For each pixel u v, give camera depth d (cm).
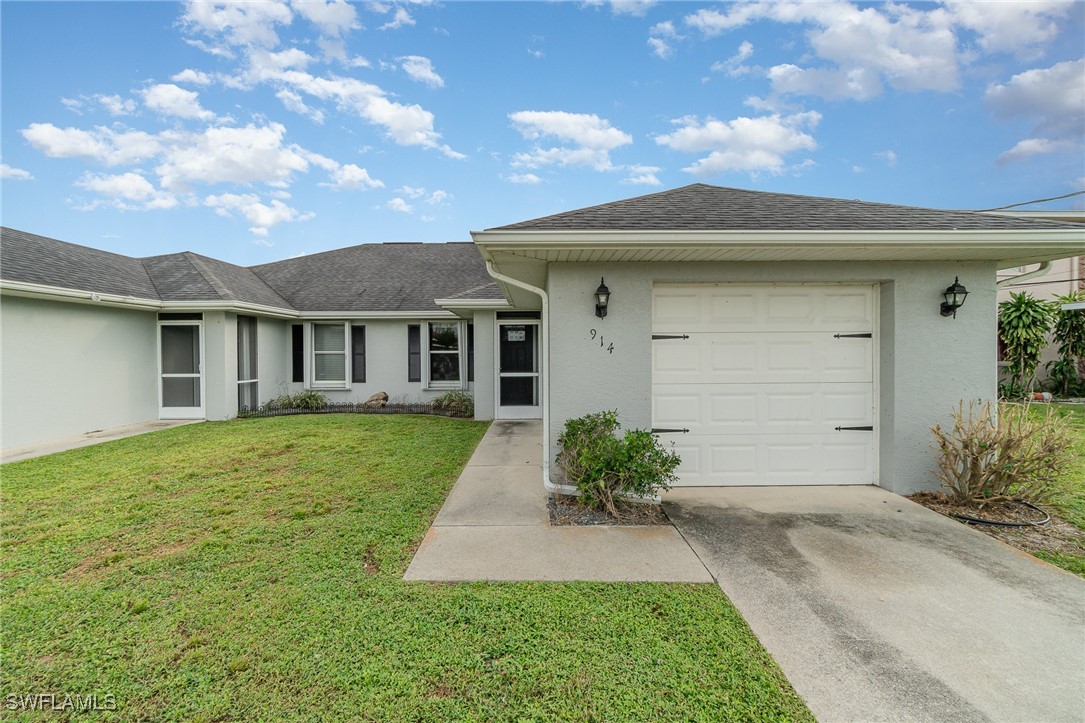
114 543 426
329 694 238
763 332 575
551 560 386
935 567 373
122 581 355
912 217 512
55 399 913
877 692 237
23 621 303
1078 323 1289
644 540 426
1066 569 373
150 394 1141
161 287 1180
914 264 546
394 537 435
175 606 319
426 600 323
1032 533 441
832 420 582
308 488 592
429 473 663
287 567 375
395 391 1423
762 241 454
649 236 456
